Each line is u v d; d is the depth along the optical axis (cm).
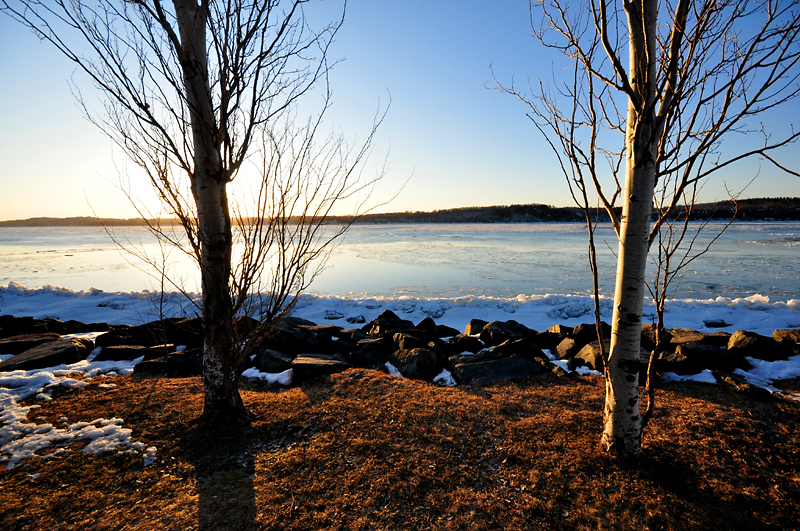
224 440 396
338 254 3180
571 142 326
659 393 496
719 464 348
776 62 259
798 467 345
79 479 340
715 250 2952
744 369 573
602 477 335
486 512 302
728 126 273
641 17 298
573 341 712
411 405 469
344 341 774
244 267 416
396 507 309
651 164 304
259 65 361
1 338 795
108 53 341
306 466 357
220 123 373
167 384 533
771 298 1389
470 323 966
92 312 1220
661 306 344
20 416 438
